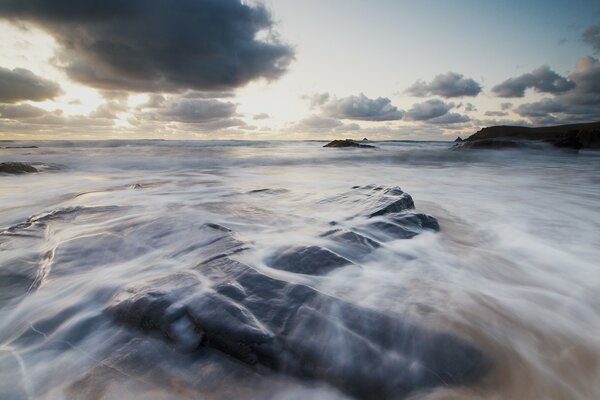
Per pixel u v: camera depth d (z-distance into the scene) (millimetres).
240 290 2766
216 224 4656
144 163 20016
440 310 2820
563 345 2582
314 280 3160
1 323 2783
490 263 4168
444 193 9508
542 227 5844
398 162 22078
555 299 3285
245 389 2096
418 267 3836
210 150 36469
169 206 6363
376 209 5535
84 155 25688
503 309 3004
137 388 2062
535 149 29578
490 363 2273
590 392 2184
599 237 5293
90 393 2029
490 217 6520
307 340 2307
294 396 2080
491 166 19125
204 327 2391
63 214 5535
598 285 3639
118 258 3801
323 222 5055
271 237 4301
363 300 2912
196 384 2109
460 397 2051
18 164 13812
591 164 19984
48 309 2912
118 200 7496
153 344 2430
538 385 2182
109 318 2719
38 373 2207
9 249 4203
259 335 2305
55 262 3701
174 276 3072
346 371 2164
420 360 2240
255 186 10320
